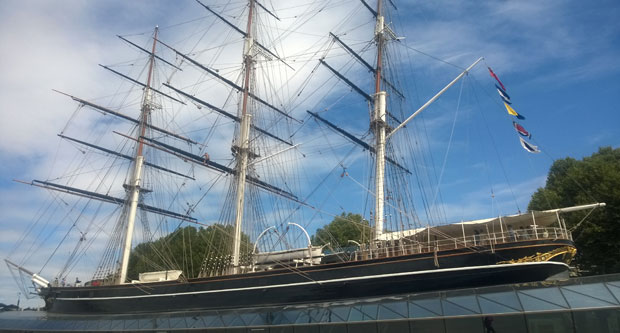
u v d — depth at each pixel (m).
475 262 24.52
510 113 32.16
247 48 51.22
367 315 23.94
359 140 38.81
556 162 50.47
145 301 34.78
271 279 29.64
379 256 28.84
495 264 24.14
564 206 41.00
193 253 59.69
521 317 20.86
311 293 28.41
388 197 37.41
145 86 55.94
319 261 30.59
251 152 46.75
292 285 28.78
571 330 19.91
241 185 43.94
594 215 36.81
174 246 60.59
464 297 23.03
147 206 51.06
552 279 23.81
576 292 21.17
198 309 32.06
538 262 23.52
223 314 28.81
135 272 62.31
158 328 29.70
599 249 36.84
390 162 39.31
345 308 25.19
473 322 21.52
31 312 44.22
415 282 25.77
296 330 25.17
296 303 28.72
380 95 39.47
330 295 27.89
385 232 34.22
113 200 50.12
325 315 25.17
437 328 22.08
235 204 44.28
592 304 20.14
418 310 23.09
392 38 43.25
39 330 35.81
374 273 26.59
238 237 41.00
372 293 26.78
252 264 32.31
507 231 25.06
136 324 31.08
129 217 48.03
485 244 24.62
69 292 39.78
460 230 26.84
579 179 40.62
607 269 37.47
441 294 23.83
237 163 45.88
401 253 28.20
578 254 39.19
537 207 43.88
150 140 48.97
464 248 24.83
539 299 21.39
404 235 31.33
